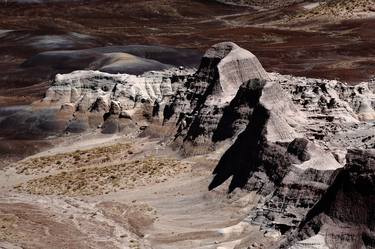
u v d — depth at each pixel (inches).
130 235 2176.4
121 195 2625.5
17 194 2797.7
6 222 2340.1
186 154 2923.2
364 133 2603.3
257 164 2327.8
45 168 3176.7
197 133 2952.8
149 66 5088.6
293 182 1993.1
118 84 3853.3
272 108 2551.7
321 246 1553.9
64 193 2758.4
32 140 3654.0
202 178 2613.2
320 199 1752.0
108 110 3801.7
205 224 2167.8
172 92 3725.4
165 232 2156.7
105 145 3417.8
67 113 3848.4
